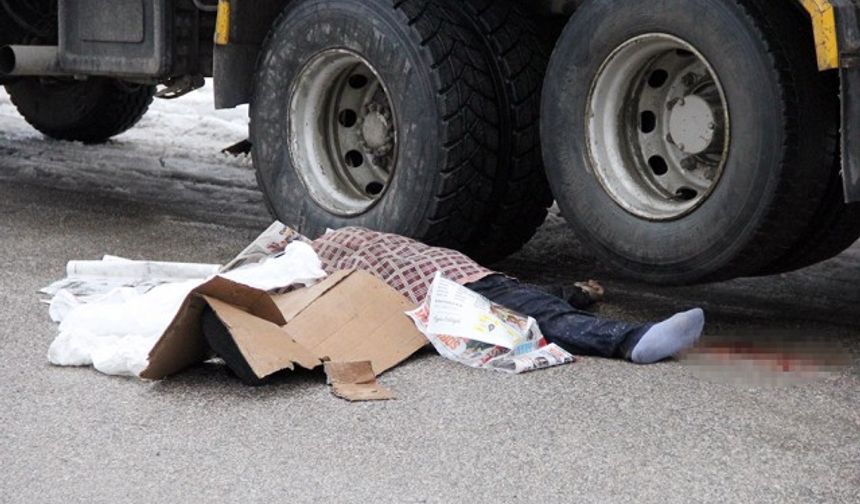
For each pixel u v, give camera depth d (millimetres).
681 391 14352
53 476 11992
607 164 17312
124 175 27359
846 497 11766
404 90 18375
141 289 16844
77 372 14711
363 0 18719
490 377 14648
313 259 16484
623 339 15289
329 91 19625
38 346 15562
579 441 12914
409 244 16781
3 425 13148
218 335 14078
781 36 15586
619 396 14148
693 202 16406
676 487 11906
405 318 15477
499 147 18734
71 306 16547
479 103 18422
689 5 16094
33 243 20938
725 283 19844
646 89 17219
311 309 15219
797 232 16000
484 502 11547
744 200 15820
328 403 13781
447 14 18656
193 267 17688
